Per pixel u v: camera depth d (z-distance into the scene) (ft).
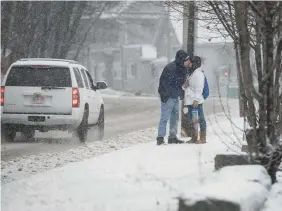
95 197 58.95
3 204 59.00
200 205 44.21
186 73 101.30
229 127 130.00
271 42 58.18
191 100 101.09
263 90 59.00
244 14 56.03
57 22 264.93
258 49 59.26
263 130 59.47
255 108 62.18
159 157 82.53
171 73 100.78
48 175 73.46
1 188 67.87
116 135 142.31
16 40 247.29
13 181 73.82
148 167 73.77
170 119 103.55
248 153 60.23
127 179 67.00
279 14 57.98
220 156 61.77
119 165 77.15
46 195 61.62
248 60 56.49
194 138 101.91
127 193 59.62
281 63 61.41
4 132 127.54
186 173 68.13
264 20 57.52
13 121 125.59
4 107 126.21
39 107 125.39
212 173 58.18
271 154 59.47
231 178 51.88
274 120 60.23
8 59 248.73
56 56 270.26
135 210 52.31
